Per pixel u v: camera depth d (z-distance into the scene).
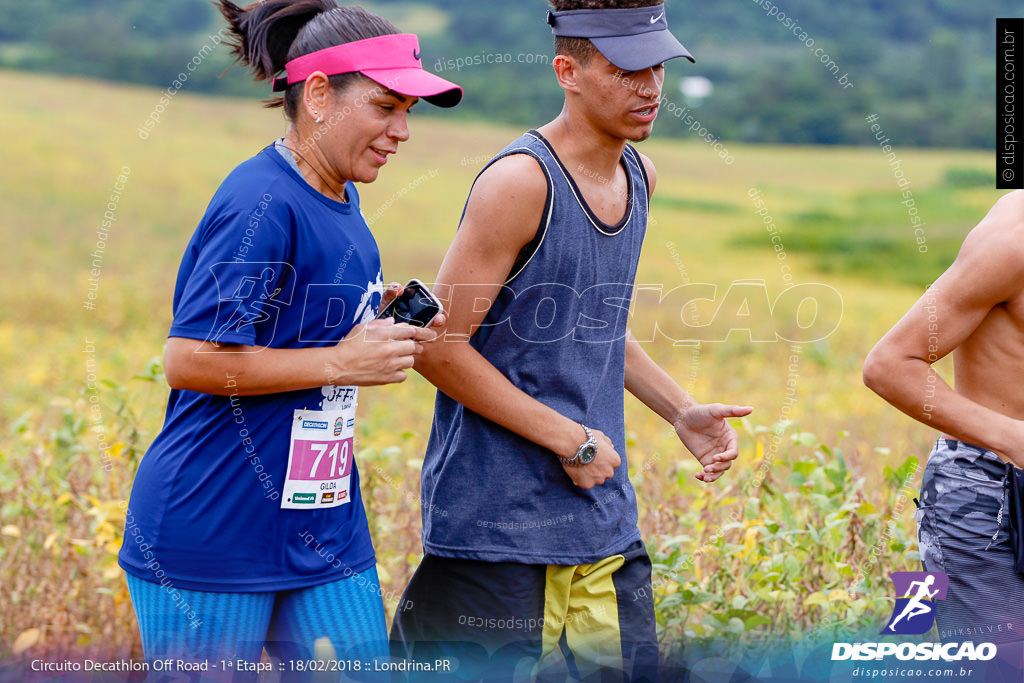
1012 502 4.80
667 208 40.28
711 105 58.84
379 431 9.98
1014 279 4.62
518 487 4.79
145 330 20.08
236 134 55.69
